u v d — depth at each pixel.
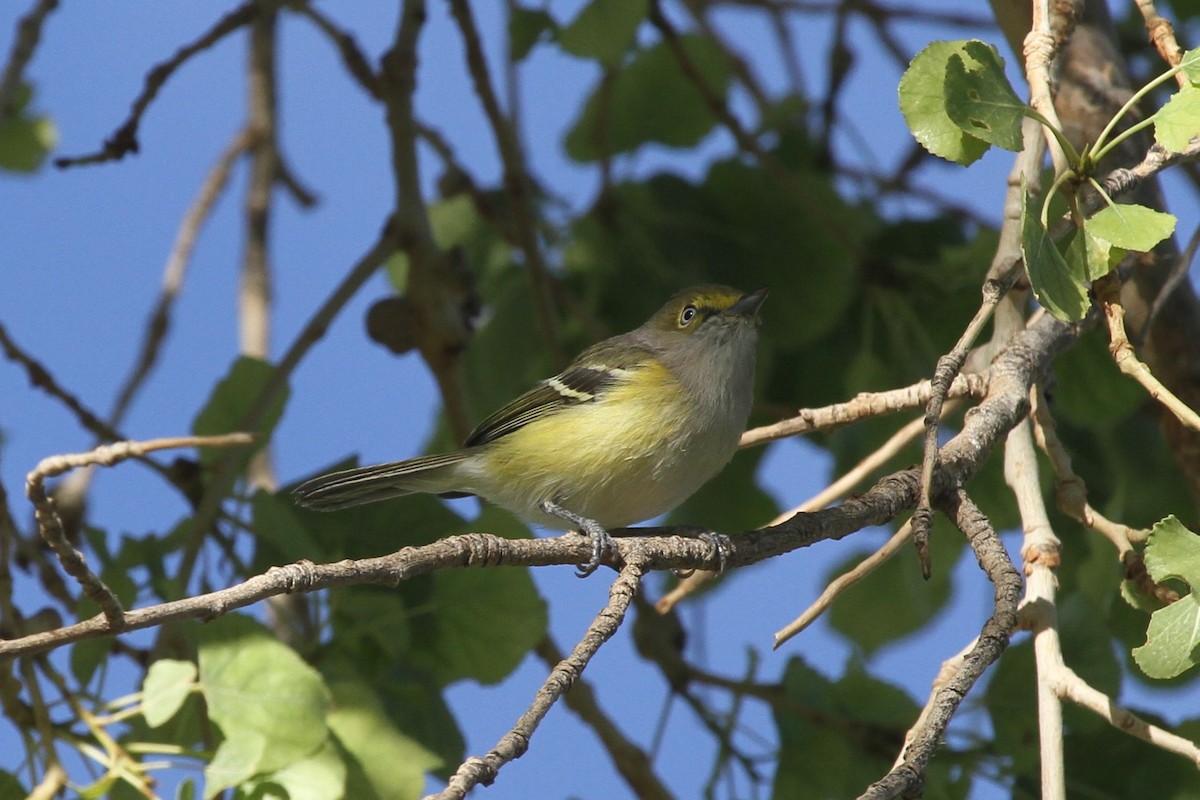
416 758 9.04
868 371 13.70
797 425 9.01
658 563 7.66
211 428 10.99
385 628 9.88
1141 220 6.78
